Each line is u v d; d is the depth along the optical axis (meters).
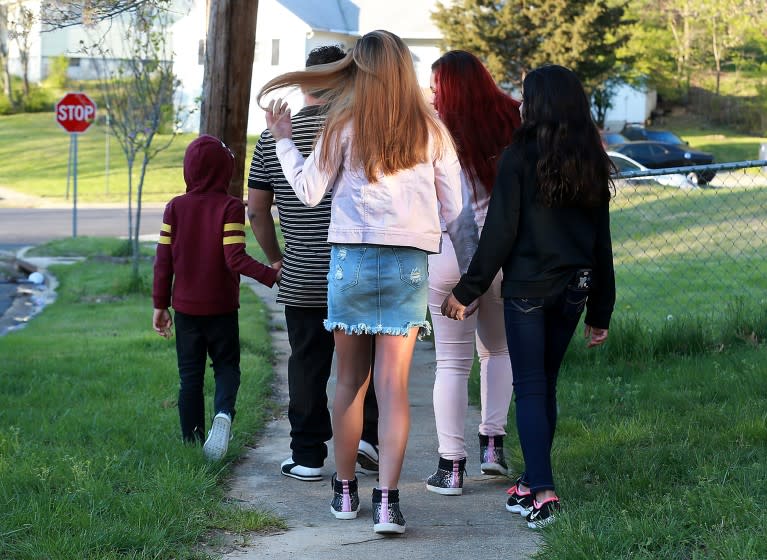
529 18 39.94
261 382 7.11
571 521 3.73
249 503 4.49
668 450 4.66
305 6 46.06
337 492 4.27
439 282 4.59
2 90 58.69
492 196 3.99
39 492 4.15
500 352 4.86
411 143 3.81
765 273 12.36
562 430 5.42
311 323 4.73
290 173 3.95
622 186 16.56
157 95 16.22
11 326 11.72
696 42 56.66
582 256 3.98
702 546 3.48
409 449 5.55
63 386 6.69
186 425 5.15
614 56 42.75
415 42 46.38
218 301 5.02
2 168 39.03
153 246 19.22
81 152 42.47
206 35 7.74
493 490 4.73
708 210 17.28
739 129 55.50
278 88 4.04
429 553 3.77
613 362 7.46
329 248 4.56
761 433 4.84
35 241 21.17
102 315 11.80
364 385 4.16
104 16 9.04
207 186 5.01
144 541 3.70
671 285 11.65
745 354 7.20
